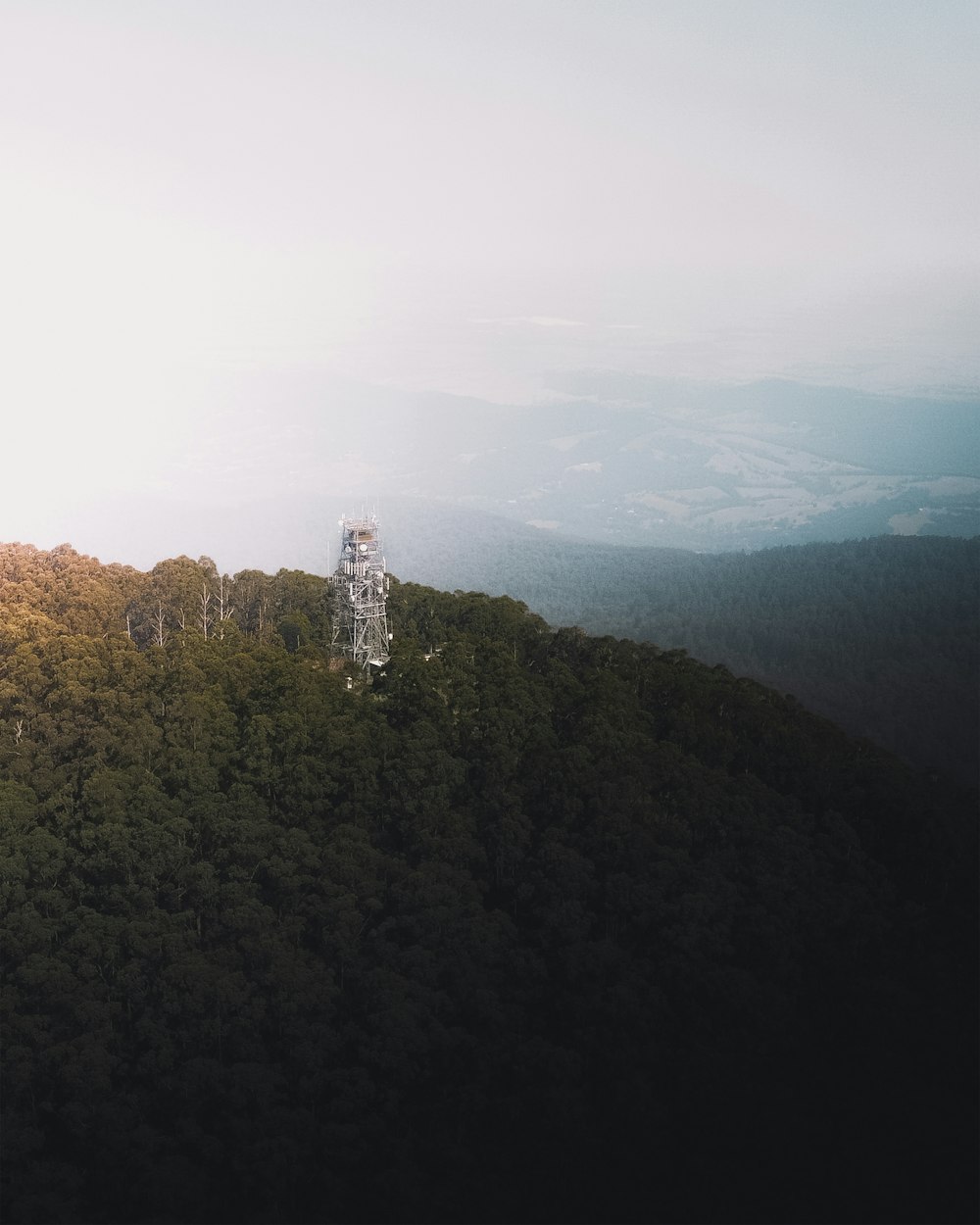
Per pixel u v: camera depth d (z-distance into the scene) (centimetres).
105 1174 6838
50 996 7506
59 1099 7181
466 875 8419
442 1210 6756
